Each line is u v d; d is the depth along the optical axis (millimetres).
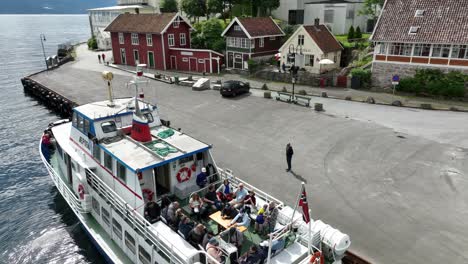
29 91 51219
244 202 13859
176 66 59719
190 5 71625
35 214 21188
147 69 59969
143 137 15422
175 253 11727
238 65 55969
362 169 22547
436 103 36344
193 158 15250
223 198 14312
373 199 19141
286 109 35344
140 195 13453
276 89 43688
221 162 24172
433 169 22266
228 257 11398
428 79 38500
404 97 38688
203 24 65562
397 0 42000
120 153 14586
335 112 34062
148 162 13805
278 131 29609
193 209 13477
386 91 41438
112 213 15164
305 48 49031
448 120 31094
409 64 39719
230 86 39938
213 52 54188
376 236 16109
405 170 22234
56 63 70000
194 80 48094
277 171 22641
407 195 19469
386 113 33469
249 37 52094
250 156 25016
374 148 25516
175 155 14312
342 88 43406
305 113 33938
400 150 25047
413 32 38906
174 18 58719
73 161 17984
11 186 24703
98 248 16812
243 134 29250
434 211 17969
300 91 40375
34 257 17547
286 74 47406
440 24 38219
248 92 42312
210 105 37406
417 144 25984
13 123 38000
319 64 48250
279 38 58156
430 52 38156
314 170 22609
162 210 13406
